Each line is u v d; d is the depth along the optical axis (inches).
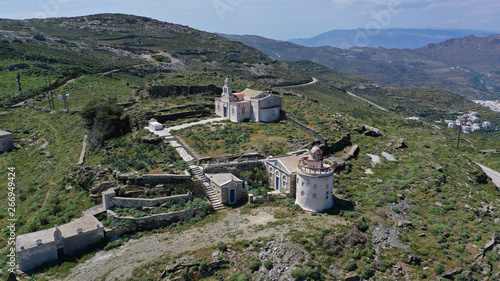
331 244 1721.2
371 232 1921.8
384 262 1707.7
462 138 6387.8
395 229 1977.1
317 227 1861.5
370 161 2930.6
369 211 2143.2
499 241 2010.3
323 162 2274.9
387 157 3058.6
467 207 2356.1
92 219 1895.9
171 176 2192.4
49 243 1696.6
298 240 1740.9
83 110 3144.7
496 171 4192.9
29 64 5728.3
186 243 1790.1
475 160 4692.4
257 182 2415.1
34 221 2027.6
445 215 2242.9
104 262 1694.1
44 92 4768.7
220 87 4062.5
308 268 1581.0
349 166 2763.3
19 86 4763.8
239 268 1617.9
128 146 2684.5
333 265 1644.9
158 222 1978.3
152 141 2738.7
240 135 2945.4
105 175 2235.5
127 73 6643.7
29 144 3376.0
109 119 2965.1
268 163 2447.1
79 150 2928.2
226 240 1780.3
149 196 2106.3
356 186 2477.9
